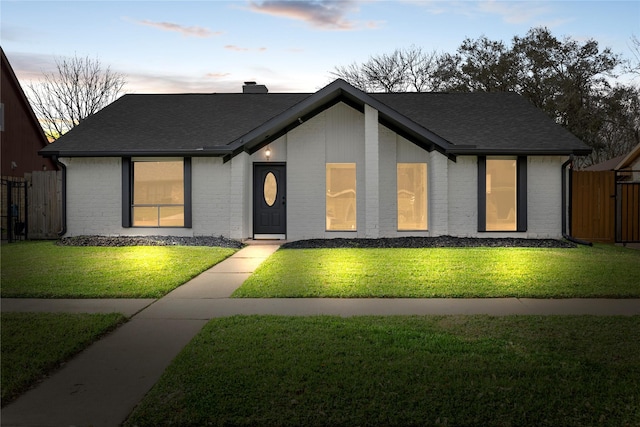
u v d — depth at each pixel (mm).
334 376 4680
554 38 32562
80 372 5008
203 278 10055
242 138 15359
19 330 6227
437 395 4309
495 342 5672
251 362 5062
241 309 7512
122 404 4277
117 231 16391
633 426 3844
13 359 5188
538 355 5238
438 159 15719
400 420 3926
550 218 15977
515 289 8516
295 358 5145
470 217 15938
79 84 37688
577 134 32500
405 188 16547
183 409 4078
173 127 17469
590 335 5969
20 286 8898
